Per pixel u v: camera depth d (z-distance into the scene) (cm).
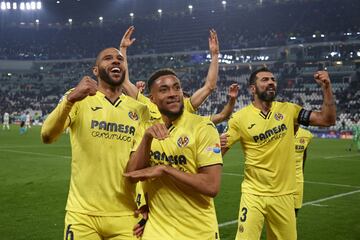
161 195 362
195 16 6550
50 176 1367
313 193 1160
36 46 7088
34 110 5731
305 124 545
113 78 414
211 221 366
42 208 909
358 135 2533
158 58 6172
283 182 535
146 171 343
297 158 731
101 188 408
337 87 4734
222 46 5706
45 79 6538
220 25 6244
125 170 398
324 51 4978
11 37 7150
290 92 4747
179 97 357
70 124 412
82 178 411
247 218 534
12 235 709
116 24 7188
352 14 5400
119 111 415
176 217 359
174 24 6669
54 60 6731
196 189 342
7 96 6091
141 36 6744
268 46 5303
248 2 6400
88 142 408
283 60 5131
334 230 781
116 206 411
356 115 4000
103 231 412
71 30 7262
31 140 2873
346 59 4731
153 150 362
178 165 358
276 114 541
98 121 409
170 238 357
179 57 6019
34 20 7394
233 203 998
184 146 355
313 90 4662
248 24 6066
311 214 909
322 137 3831
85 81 371
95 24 7375
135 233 386
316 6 5756
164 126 343
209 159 352
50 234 718
